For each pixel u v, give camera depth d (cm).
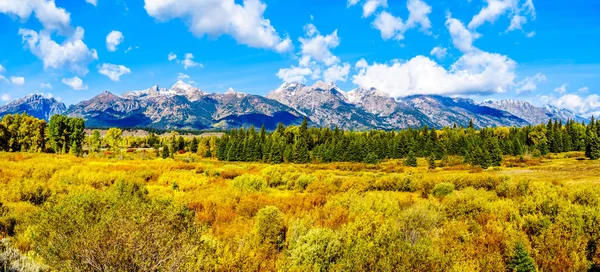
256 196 1717
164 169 3139
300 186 2506
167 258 505
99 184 1977
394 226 891
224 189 1981
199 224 948
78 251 481
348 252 746
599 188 1544
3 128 5741
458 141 8969
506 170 5091
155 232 507
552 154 8431
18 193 1270
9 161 2838
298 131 10944
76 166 2650
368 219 982
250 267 702
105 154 6375
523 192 1709
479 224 1077
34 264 608
